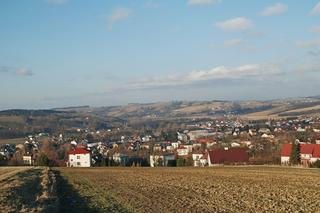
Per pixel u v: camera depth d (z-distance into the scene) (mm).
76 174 76000
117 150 187500
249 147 141500
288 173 68375
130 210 30281
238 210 30156
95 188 47531
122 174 74750
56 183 53406
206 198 37188
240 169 82438
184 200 35812
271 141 158750
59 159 162000
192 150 168000
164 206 32188
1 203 29562
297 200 35281
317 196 38031
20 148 187875
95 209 31016
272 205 32344
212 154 116625
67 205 33500
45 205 30781
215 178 61156
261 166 94750
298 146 105938
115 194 40875
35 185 46531
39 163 134375
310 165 90938
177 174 71688
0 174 65500
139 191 43781
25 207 28656
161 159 135250
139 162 144625
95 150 180750
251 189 44906
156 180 59156
